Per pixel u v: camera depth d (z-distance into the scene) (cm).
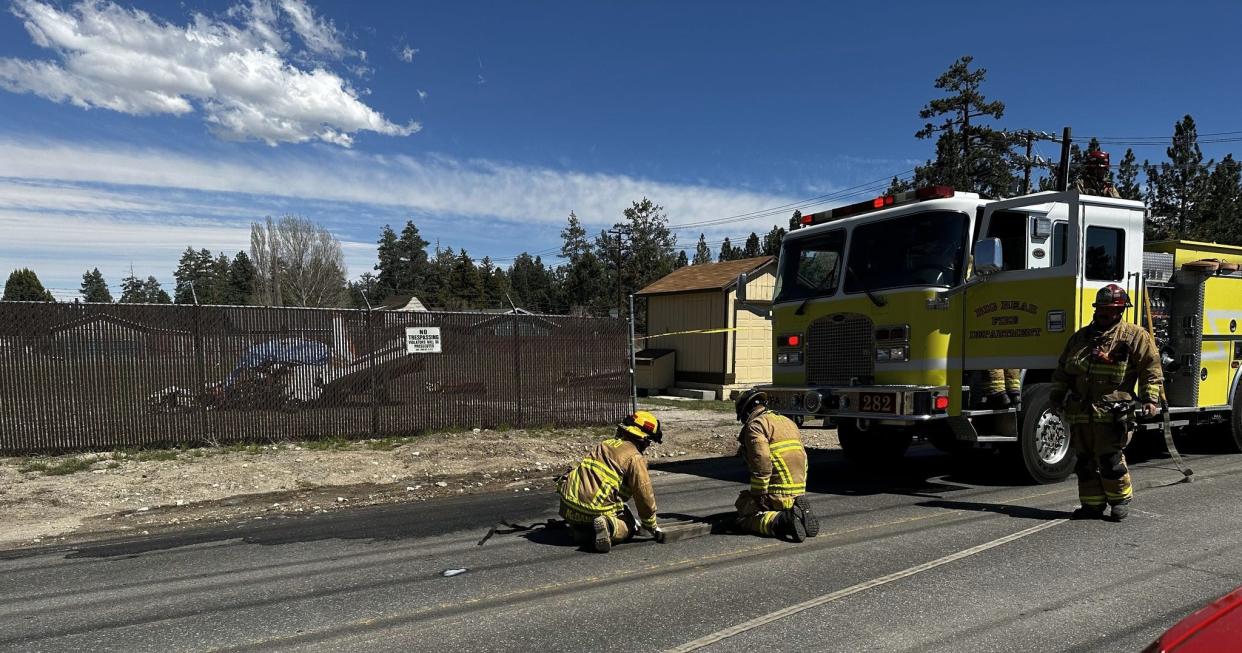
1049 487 726
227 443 958
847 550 511
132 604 426
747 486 764
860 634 364
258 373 973
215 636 376
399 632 376
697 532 552
